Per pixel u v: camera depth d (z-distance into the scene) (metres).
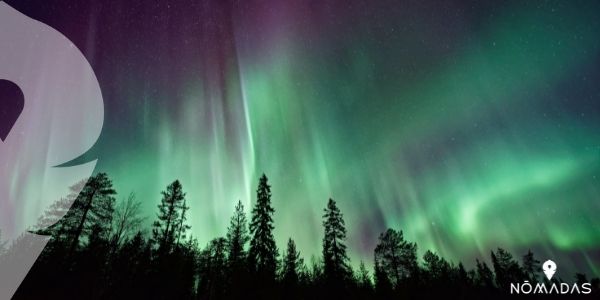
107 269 22.73
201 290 31.27
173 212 35.22
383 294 37.38
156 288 25.42
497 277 53.03
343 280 34.72
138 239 27.06
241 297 28.91
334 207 39.78
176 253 31.81
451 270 51.69
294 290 32.31
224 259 36.66
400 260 43.47
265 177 37.62
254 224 34.50
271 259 32.31
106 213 25.92
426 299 37.44
